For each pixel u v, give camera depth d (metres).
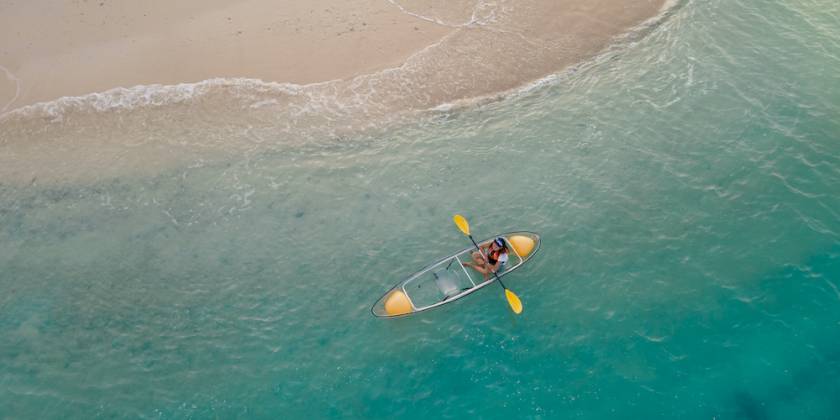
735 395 13.25
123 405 13.30
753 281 14.95
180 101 19.16
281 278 15.30
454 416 13.12
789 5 21.86
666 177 16.97
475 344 14.08
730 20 21.45
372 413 13.20
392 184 17.14
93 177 17.59
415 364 13.83
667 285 14.90
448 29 21.03
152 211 16.80
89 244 16.19
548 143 17.95
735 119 18.30
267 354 14.02
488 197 16.69
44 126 18.69
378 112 18.98
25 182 17.53
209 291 15.15
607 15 21.56
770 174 16.95
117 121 18.77
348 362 13.87
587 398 13.26
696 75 19.62
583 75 19.88
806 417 12.98
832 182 16.72
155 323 14.61
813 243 15.55
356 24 20.97
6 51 20.38
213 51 20.20
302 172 17.53
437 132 18.45
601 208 16.34
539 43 20.73
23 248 16.16
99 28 21.02
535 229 15.95
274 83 19.50
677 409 13.08
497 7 21.75
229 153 18.03
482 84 19.69
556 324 14.32
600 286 14.91
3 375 13.82
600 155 17.56
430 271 14.95
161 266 15.66
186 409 13.23
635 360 13.76
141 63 19.97
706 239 15.68
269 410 13.20
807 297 14.65
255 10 21.42
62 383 13.67
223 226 16.41
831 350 13.85
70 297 15.16
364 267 15.40
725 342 13.99
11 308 15.01
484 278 14.84
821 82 19.17
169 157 17.97
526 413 13.11
